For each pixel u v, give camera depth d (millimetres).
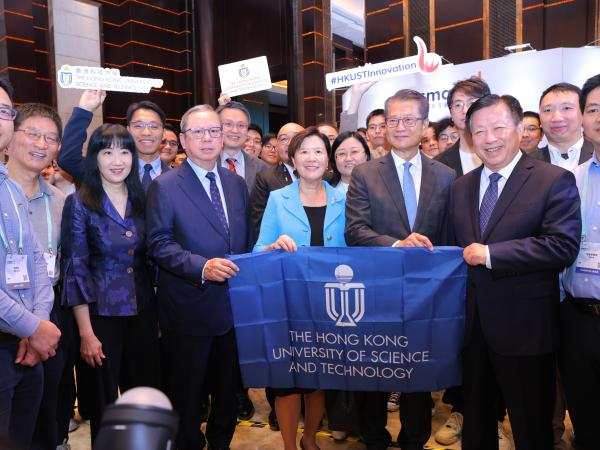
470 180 1984
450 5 8414
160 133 2912
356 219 2150
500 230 1790
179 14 11016
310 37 9867
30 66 8781
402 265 1844
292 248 1931
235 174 2422
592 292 1798
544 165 1810
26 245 1737
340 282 1891
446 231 2150
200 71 10938
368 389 1903
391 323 1855
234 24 10742
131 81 2635
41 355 1655
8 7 8516
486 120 1798
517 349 1760
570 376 1897
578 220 1720
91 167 2182
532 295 1767
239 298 1958
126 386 2328
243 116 3234
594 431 1871
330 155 2725
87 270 2123
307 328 1934
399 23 8930
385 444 2314
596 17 7133
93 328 2154
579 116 2508
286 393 2123
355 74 3256
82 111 2471
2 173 1700
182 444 2207
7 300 1586
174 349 2203
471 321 1852
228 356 2283
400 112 2139
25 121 2035
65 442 2510
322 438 2686
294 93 10078
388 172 2205
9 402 1650
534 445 1793
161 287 2230
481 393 1896
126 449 437
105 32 10273
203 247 2139
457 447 2537
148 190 2215
